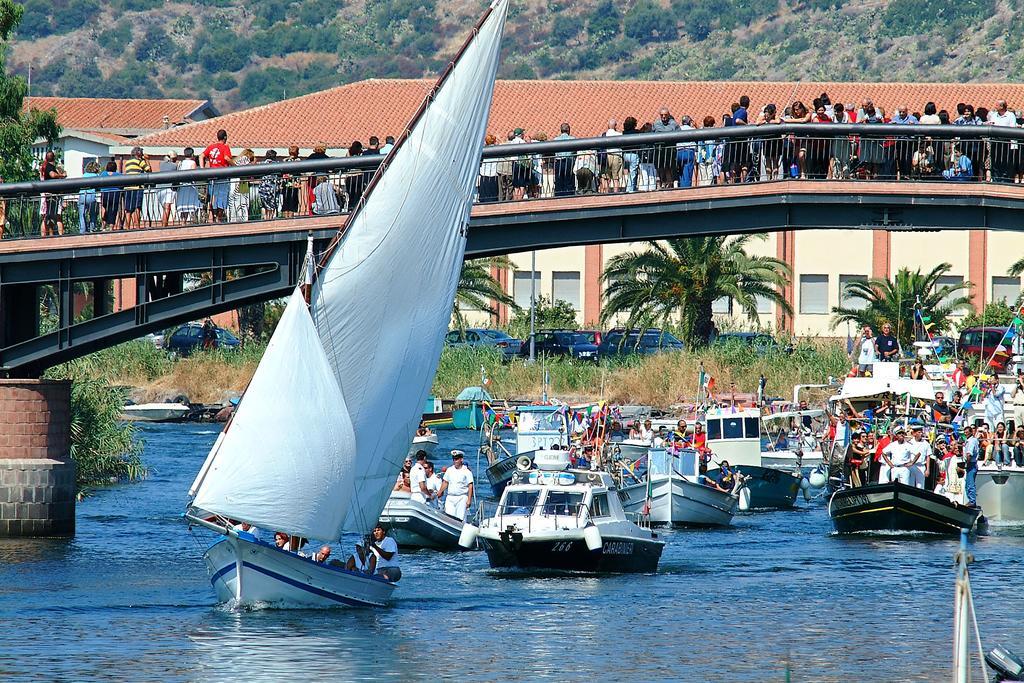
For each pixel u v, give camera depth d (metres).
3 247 114.50
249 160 119.88
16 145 194.38
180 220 112.62
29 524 120.31
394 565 97.62
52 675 73.69
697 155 112.75
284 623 87.25
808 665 78.31
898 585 104.38
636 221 114.12
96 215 113.94
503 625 88.19
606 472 140.50
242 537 89.62
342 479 91.44
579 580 105.88
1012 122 118.19
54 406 120.31
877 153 111.88
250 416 89.12
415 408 98.94
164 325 115.88
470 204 99.56
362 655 79.19
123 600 93.94
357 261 93.75
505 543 107.75
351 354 94.19
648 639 84.62
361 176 111.00
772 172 112.19
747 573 110.31
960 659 58.88
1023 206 110.88
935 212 113.31
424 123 96.06
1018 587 103.56
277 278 112.81
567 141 111.62
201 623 86.75
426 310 97.69
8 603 92.81
